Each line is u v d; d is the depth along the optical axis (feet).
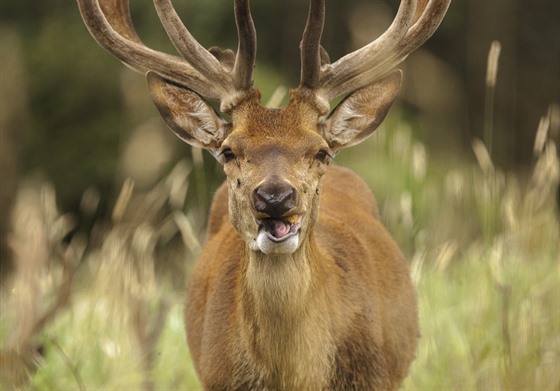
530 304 43.24
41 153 81.05
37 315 44.09
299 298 32.76
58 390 43.91
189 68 35.17
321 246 35.32
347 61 34.71
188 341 38.86
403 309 37.93
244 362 33.88
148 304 47.34
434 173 75.82
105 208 79.00
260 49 88.17
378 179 65.10
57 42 84.48
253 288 33.04
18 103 81.56
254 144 32.19
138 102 76.28
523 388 39.88
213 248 38.52
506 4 95.40
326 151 32.73
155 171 67.46
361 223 38.50
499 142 92.89
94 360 45.42
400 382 37.96
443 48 95.76
